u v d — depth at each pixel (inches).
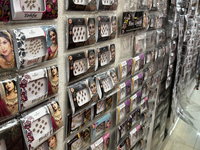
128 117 51.0
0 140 20.3
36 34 21.1
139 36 47.6
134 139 56.9
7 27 19.1
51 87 24.7
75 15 27.4
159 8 55.9
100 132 39.9
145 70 55.7
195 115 113.5
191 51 115.3
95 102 34.9
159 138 90.5
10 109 20.2
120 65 40.8
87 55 30.5
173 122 111.4
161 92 78.0
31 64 21.4
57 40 24.0
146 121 66.8
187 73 119.0
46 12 21.5
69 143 31.4
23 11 18.9
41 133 24.4
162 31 60.8
